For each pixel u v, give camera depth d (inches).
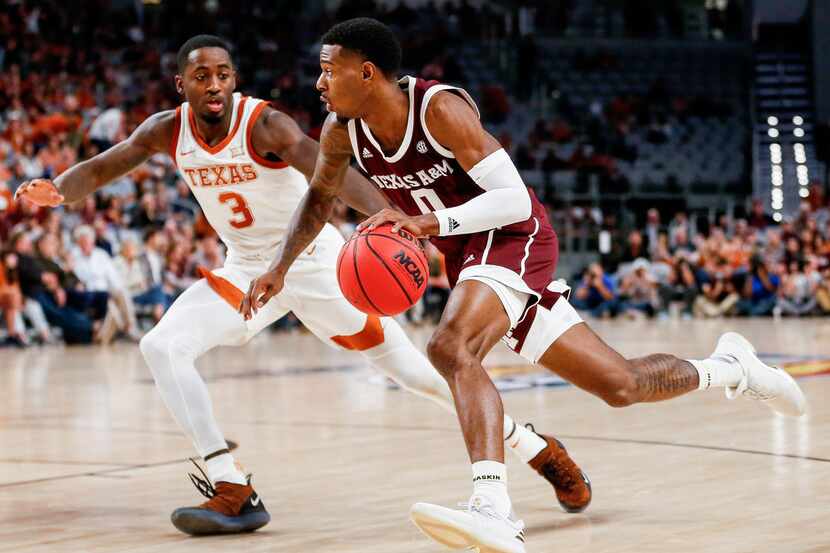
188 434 140.6
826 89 954.1
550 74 940.6
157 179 576.7
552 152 812.0
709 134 913.5
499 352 428.8
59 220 513.3
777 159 922.1
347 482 167.0
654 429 213.8
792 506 140.6
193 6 852.6
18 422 247.9
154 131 153.2
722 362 150.6
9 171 523.8
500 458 115.3
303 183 154.0
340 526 137.9
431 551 124.0
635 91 944.3
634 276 678.5
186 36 832.9
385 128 126.6
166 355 143.6
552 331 135.3
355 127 129.3
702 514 138.0
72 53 736.3
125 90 737.6
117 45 776.9
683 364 146.1
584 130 882.8
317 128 791.7
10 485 169.6
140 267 520.4
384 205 142.4
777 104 957.8
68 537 134.0
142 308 521.7
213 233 569.6
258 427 232.2
